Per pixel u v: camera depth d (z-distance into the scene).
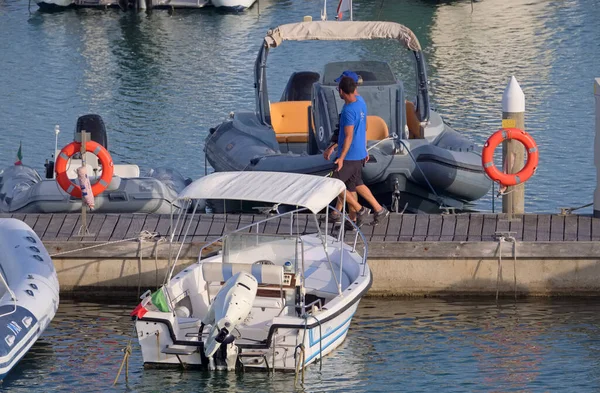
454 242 46.03
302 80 70.38
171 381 37.50
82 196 47.38
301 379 37.34
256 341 37.97
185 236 43.09
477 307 45.75
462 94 87.19
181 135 76.94
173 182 58.19
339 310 38.88
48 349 41.28
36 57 108.00
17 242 44.66
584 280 46.12
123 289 47.16
